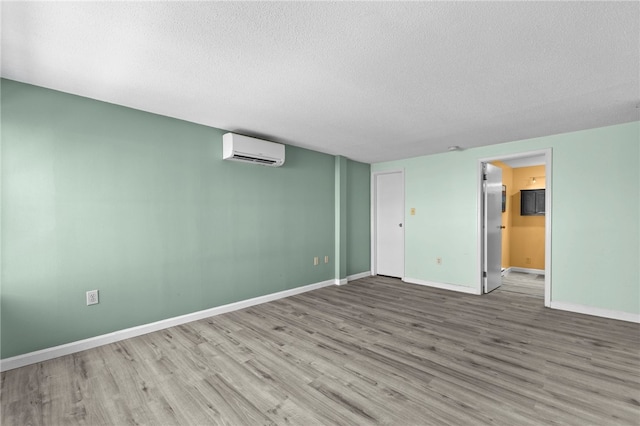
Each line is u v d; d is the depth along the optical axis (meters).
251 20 1.53
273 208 4.12
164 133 3.06
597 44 1.73
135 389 2.01
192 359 2.42
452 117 3.03
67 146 2.49
